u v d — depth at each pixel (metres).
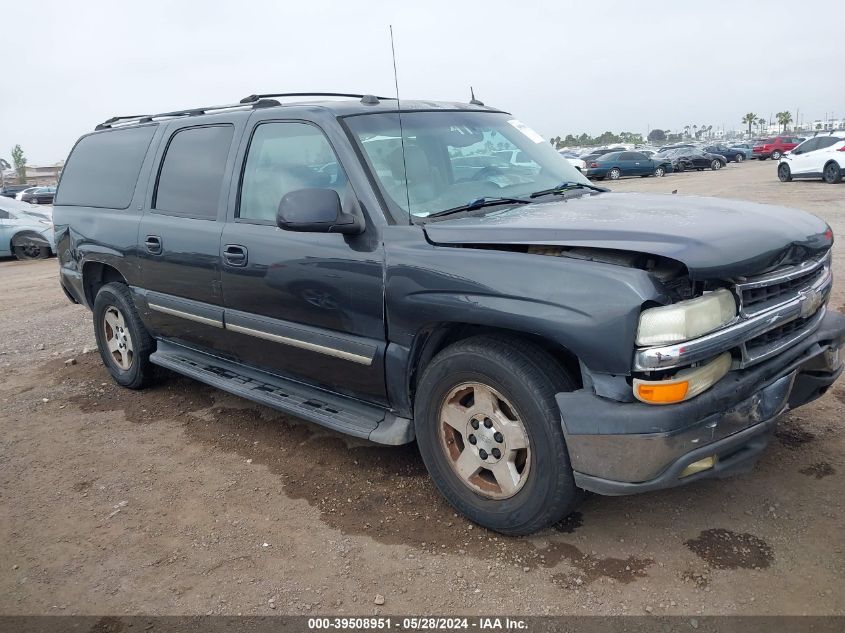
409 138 3.60
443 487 3.20
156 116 4.98
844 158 20.11
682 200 3.44
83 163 5.58
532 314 2.67
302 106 3.72
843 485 3.23
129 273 4.83
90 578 2.97
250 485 3.69
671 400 2.49
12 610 2.79
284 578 2.89
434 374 3.08
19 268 13.16
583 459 2.62
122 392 5.30
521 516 2.89
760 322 2.71
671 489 3.31
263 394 4.03
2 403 5.17
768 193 18.05
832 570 2.67
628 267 2.55
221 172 4.11
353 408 3.63
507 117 4.36
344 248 3.32
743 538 2.90
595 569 2.79
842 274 7.29
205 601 2.78
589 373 2.63
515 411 2.82
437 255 2.98
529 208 3.33
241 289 3.90
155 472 3.91
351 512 3.35
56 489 3.78
